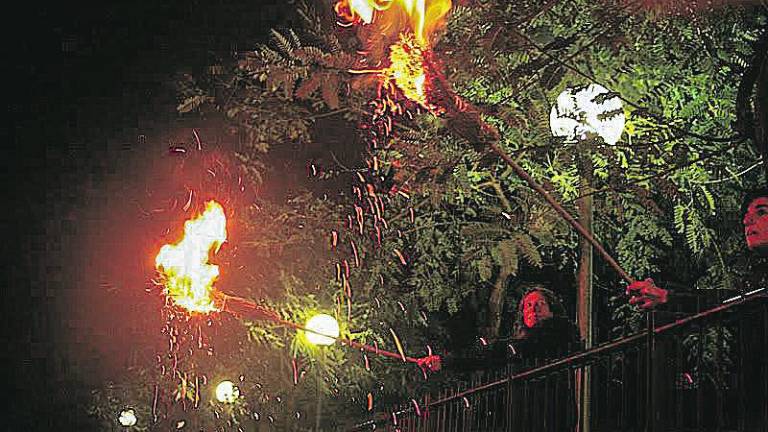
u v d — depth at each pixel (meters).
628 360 8.07
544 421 7.32
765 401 5.55
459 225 12.17
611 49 7.00
